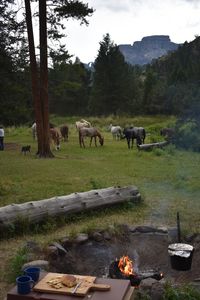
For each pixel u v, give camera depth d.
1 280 6.20
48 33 21.84
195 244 7.96
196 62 51.41
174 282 6.41
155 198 11.79
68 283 4.02
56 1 21.52
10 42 27.00
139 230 8.56
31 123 47.22
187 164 18.88
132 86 75.25
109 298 3.81
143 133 27.47
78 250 7.68
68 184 13.98
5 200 11.48
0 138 25.75
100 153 23.52
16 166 18.20
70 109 79.38
